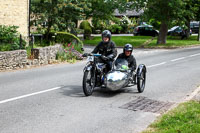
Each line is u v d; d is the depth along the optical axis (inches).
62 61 681.6
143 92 380.5
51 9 1070.4
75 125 249.0
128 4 1206.9
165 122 241.8
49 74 505.4
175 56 831.7
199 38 1483.8
